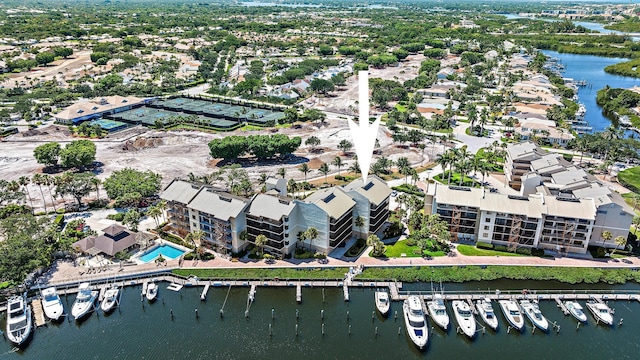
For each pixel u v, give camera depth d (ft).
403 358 353.31
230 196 482.28
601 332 377.71
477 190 491.72
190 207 470.39
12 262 405.18
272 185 510.58
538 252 467.52
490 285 428.97
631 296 409.69
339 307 404.98
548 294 413.18
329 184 635.25
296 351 359.05
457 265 450.30
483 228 478.18
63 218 536.83
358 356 354.74
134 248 477.77
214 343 366.63
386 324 386.52
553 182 548.31
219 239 464.24
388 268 447.42
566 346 364.17
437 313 387.55
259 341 368.68
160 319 391.24
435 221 479.41
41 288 417.69
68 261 456.04
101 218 541.34
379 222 504.02
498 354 356.59
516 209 465.47
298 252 467.52
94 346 363.56
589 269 442.91
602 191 493.36
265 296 417.49
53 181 568.00
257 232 462.60
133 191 555.28
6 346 364.79
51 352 358.23
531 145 651.25
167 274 440.04
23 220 465.88
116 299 410.72
